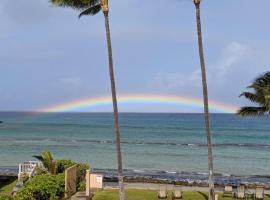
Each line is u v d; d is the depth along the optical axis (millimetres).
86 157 69375
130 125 184250
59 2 23344
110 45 22500
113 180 38844
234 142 104125
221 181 43188
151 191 29391
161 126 176250
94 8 23672
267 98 25797
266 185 37406
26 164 34062
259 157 72375
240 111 28953
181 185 35844
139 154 74812
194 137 117875
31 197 22609
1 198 20734
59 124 192375
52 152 76562
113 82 22484
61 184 25484
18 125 181750
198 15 23109
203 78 23047
